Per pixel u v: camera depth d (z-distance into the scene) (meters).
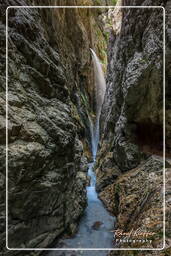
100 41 23.95
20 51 4.18
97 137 16.67
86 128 14.73
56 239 4.69
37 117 4.10
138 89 6.74
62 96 5.75
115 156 8.73
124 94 7.54
